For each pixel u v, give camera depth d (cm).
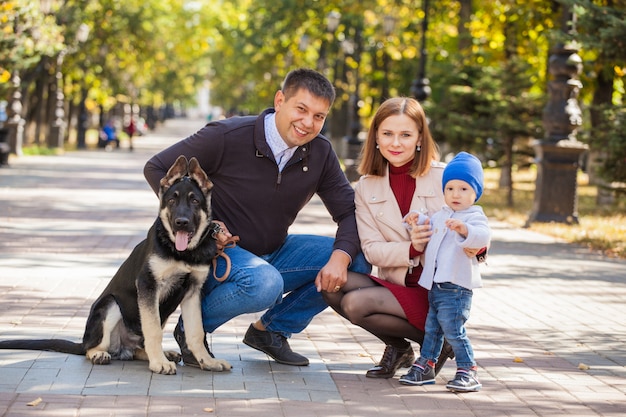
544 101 2397
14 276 1037
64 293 950
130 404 561
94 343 658
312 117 646
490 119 2480
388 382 649
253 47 4766
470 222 611
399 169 659
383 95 3491
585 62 2242
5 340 695
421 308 639
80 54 4312
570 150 1962
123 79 5172
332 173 686
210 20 5600
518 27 2916
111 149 5281
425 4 2775
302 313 686
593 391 651
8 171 2905
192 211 605
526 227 1961
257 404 576
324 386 629
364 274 662
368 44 3834
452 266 612
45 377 614
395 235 653
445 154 2902
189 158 657
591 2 1781
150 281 621
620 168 1934
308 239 690
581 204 2616
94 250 1284
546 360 752
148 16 4594
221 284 652
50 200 2042
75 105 5997
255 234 671
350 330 841
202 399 581
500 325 900
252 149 661
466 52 2830
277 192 666
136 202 2109
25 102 3925
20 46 2536
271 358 710
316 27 4138
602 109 1958
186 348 666
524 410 591
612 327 916
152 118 10100
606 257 1526
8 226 1519
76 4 3806
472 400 609
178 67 7556
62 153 4312
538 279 1230
